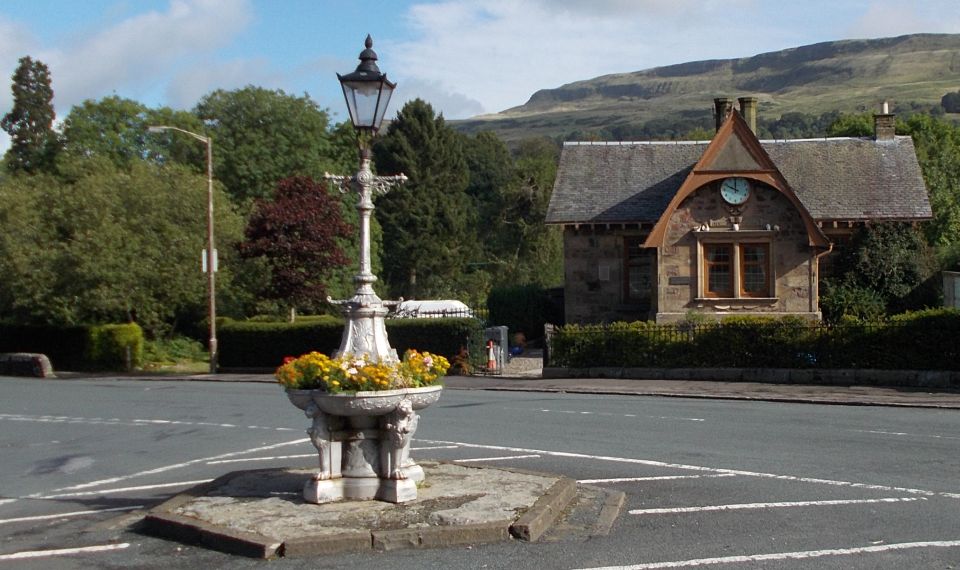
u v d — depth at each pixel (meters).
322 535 8.50
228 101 55.66
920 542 8.41
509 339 38.78
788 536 8.70
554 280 62.41
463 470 11.42
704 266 30.80
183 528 9.09
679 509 9.91
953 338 22.55
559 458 13.27
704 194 30.70
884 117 35.72
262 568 8.02
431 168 67.94
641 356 26.31
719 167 30.39
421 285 66.44
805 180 34.34
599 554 8.19
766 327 24.86
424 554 8.28
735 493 10.67
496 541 8.64
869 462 12.50
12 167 62.06
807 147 35.81
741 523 9.24
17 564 8.48
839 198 33.38
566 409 19.45
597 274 34.53
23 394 26.55
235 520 9.15
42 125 63.28
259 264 39.53
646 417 17.83
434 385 10.23
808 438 14.74
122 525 9.77
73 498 11.64
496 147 86.44
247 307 41.97
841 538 8.60
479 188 83.44
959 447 13.63
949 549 8.18
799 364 24.31
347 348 10.09
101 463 14.26
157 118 55.09
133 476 13.05
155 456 14.75
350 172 58.22
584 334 27.09
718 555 8.10
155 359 40.16
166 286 37.72
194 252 38.31
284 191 40.41
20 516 10.66
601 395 22.95
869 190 33.56
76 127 53.94
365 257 10.41
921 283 31.91
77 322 38.81
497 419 17.89
